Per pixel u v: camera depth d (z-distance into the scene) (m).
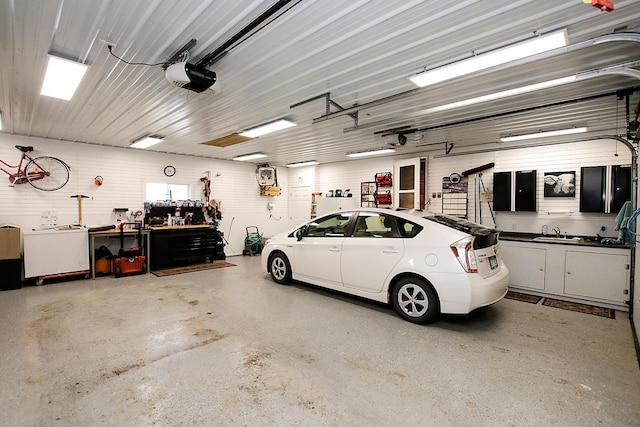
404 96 3.52
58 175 6.03
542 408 2.04
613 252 4.09
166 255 6.62
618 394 2.20
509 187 5.64
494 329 3.37
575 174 5.11
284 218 10.05
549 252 4.57
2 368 2.48
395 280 3.67
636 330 3.02
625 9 2.04
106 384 2.27
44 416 1.92
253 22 2.18
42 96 3.71
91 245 5.77
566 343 3.04
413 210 4.07
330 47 2.58
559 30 2.12
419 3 2.00
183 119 4.63
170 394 2.16
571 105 3.77
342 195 8.40
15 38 2.45
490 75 3.01
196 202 7.66
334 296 4.51
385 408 2.02
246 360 2.64
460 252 3.22
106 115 4.44
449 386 2.28
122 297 4.47
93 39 2.48
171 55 2.72
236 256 8.54
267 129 5.04
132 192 6.97
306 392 2.19
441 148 6.62
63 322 3.47
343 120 4.64
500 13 2.10
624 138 4.29
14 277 4.87
